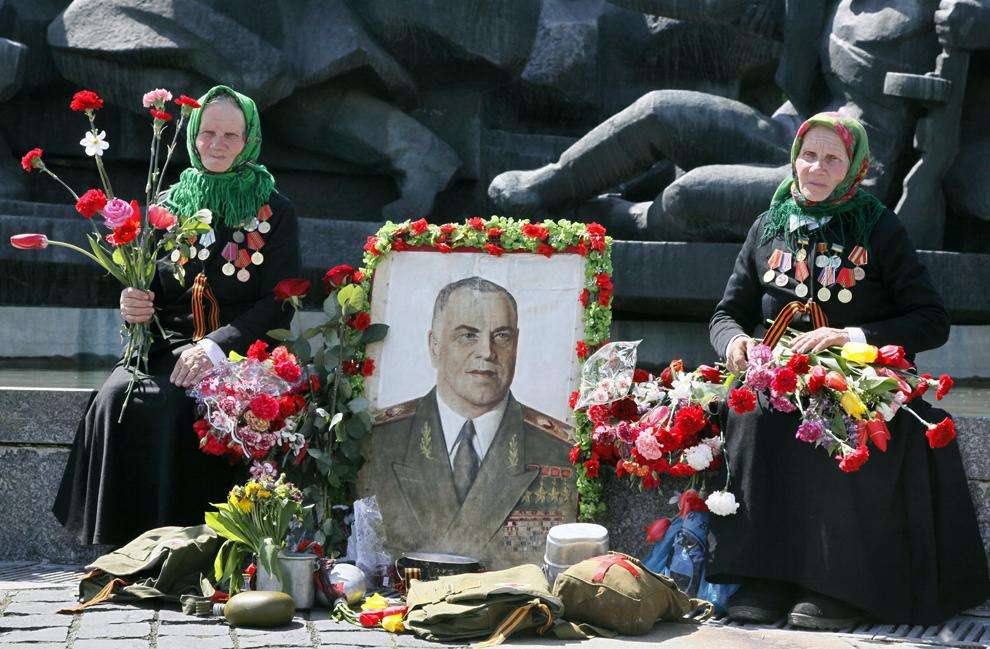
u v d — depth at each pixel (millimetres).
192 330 4750
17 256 9219
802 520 4023
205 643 3531
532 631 3768
